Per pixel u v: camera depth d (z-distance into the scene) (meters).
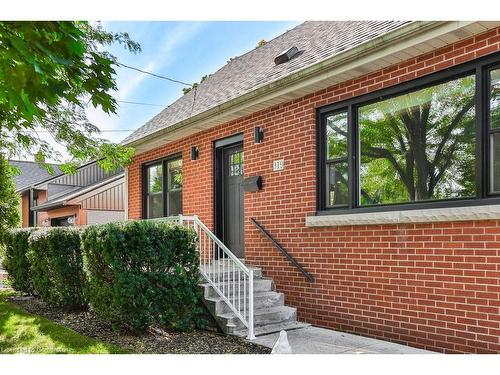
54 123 9.14
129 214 12.17
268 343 5.83
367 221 6.12
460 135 5.41
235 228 9.03
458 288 5.22
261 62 10.07
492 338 4.90
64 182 21.27
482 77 5.17
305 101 7.23
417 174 5.82
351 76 6.46
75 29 3.54
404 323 5.74
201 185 9.58
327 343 5.80
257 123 8.16
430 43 5.43
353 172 6.52
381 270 6.04
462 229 5.21
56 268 8.34
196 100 11.37
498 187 5.02
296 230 7.29
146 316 6.21
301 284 7.17
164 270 6.46
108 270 6.56
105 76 4.15
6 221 13.99
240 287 7.12
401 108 6.06
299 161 7.29
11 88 3.49
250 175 8.26
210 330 6.70
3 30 3.24
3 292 11.77
